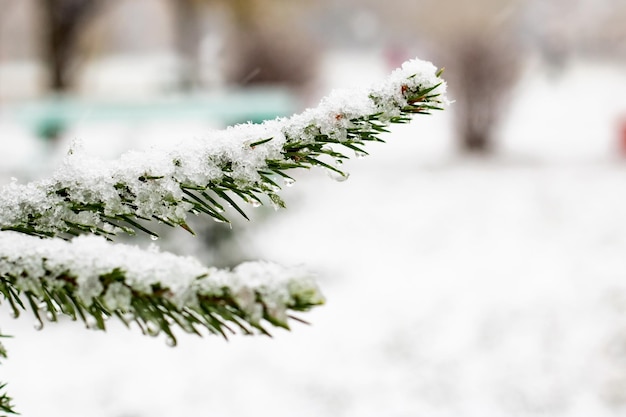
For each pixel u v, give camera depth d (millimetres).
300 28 13109
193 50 14984
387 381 4059
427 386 3990
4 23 26203
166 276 586
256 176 787
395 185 9633
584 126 14562
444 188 9383
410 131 14117
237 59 12648
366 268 6125
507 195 8797
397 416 3684
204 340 4562
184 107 8742
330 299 5359
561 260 6109
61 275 608
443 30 11688
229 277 568
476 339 4559
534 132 14109
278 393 3939
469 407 3754
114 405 3797
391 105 770
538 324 4730
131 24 33188
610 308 4891
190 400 3863
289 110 8656
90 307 630
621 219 7348
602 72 24281
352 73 24281
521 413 3674
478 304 5152
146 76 23891
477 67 11680
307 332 4730
